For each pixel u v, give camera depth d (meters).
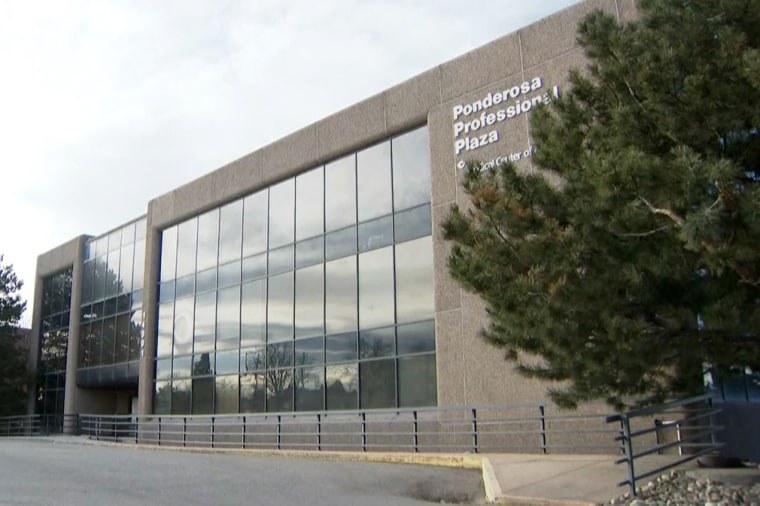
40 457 16.47
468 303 15.02
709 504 7.50
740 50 6.99
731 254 6.70
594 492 8.76
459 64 16.30
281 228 20.86
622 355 7.48
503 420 13.36
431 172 16.36
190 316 24.09
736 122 7.08
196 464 14.29
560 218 8.33
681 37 7.32
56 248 35.97
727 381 9.34
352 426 17.34
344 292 18.33
